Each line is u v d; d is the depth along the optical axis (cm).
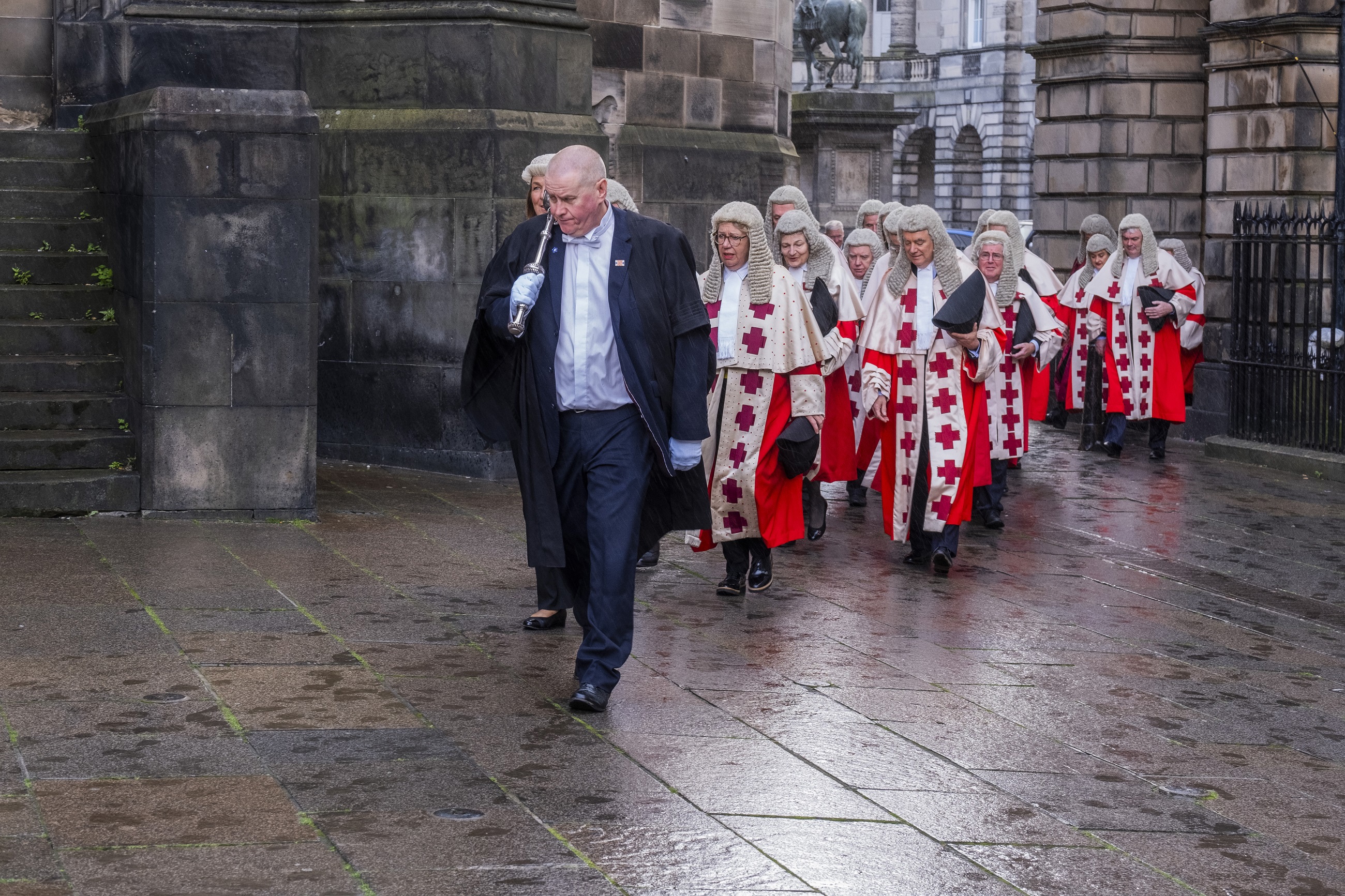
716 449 725
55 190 1055
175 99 831
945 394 805
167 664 559
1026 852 419
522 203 1074
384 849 396
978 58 5594
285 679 548
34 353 945
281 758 463
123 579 694
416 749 478
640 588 755
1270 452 1312
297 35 1125
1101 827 444
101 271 992
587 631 537
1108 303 1369
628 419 537
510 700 536
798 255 803
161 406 845
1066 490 1160
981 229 1100
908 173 5981
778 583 780
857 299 913
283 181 843
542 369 532
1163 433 1355
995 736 529
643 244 533
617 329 526
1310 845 438
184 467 851
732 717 532
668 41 1342
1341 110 1377
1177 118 1719
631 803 439
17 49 1163
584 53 1127
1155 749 527
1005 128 5538
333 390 1123
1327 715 583
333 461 1126
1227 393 1516
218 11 1123
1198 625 729
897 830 430
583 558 566
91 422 902
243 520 860
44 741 471
